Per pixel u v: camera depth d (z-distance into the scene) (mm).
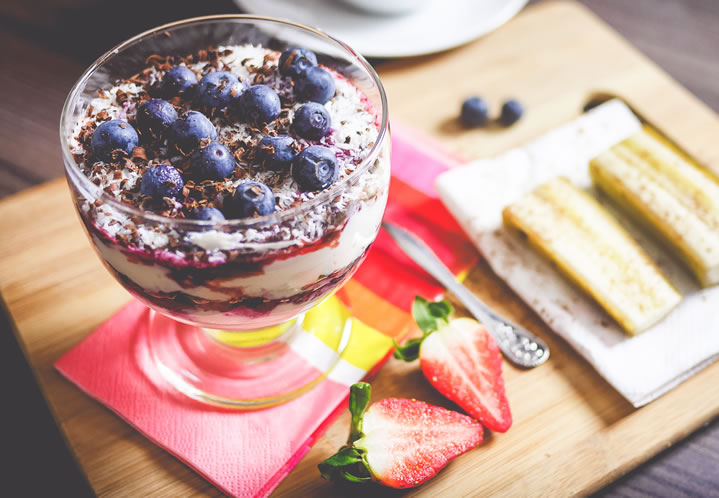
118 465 404
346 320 451
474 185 493
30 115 594
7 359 524
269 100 380
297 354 439
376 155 363
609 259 455
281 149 366
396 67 576
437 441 400
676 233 457
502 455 409
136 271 361
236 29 422
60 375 432
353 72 406
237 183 366
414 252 467
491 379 417
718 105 621
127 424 417
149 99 395
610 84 563
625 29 679
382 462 387
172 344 443
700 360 431
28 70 621
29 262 472
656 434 417
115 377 428
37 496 472
